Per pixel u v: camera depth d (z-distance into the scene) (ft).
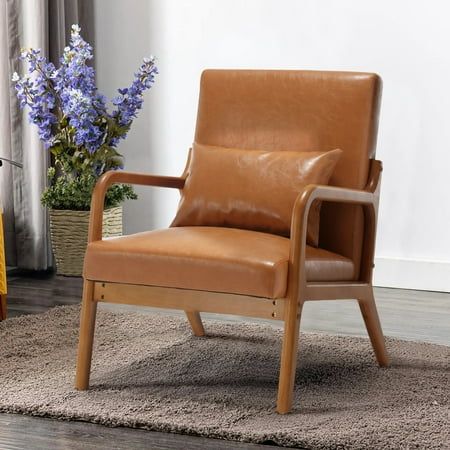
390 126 16.05
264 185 9.64
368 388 9.29
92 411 8.24
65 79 15.24
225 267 8.25
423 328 12.76
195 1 17.26
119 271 8.70
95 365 10.00
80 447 7.53
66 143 15.61
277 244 8.78
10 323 12.00
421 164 15.93
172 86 17.62
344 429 7.82
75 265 16.01
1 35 16.16
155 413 8.25
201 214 9.89
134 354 10.52
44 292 14.66
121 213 16.53
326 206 10.03
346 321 13.09
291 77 10.34
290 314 8.29
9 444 7.59
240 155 9.98
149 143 17.90
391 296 15.30
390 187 16.12
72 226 15.84
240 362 10.27
